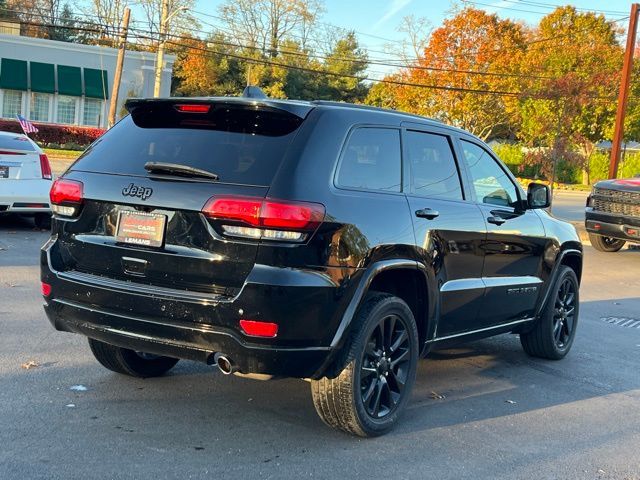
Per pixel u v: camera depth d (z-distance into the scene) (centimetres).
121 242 408
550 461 420
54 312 433
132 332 399
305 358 381
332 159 405
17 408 444
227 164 395
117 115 4284
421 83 4444
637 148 6744
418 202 461
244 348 371
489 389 561
